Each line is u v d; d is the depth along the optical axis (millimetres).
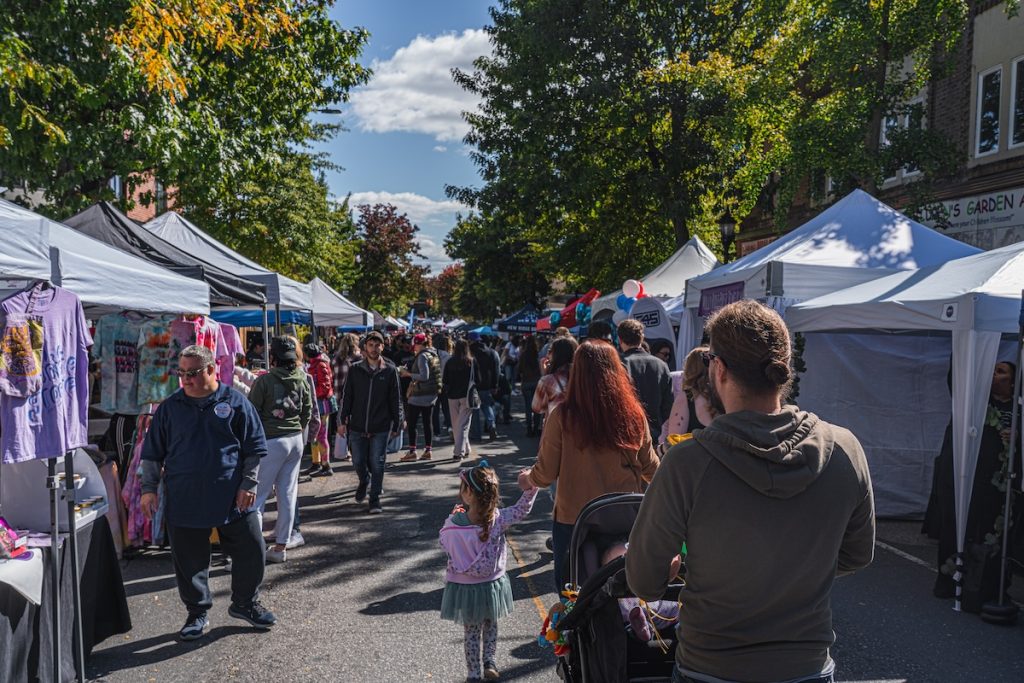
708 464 1881
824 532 1867
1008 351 7562
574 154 23766
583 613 2662
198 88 13891
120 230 7984
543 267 28156
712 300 10117
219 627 5223
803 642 1859
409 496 9414
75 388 4164
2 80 9156
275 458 6590
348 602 5691
